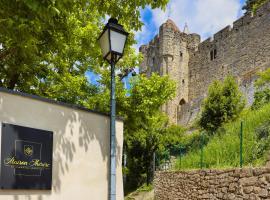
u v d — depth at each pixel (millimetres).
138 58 17516
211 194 12359
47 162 5590
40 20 5977
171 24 56031
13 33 5945
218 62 49031
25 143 5363
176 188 16375
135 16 8102
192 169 14938
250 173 9969
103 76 16656
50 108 5855
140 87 16984
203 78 51969
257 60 42000
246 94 32656
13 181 5125
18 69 9305
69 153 6000
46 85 13648
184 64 55281
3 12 5625
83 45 10547
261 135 13781
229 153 14062
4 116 5219
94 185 6270
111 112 6086
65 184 5855
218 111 25562
